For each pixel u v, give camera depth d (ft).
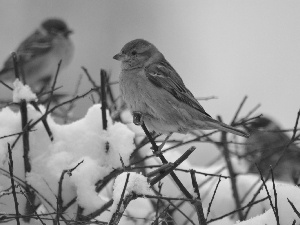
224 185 35.91
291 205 25.62
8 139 30.86
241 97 89.45
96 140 31.32
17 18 79.30
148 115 35.19
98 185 30.68
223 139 35.70
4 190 29.25
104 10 83.82
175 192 34.68
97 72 81.41
